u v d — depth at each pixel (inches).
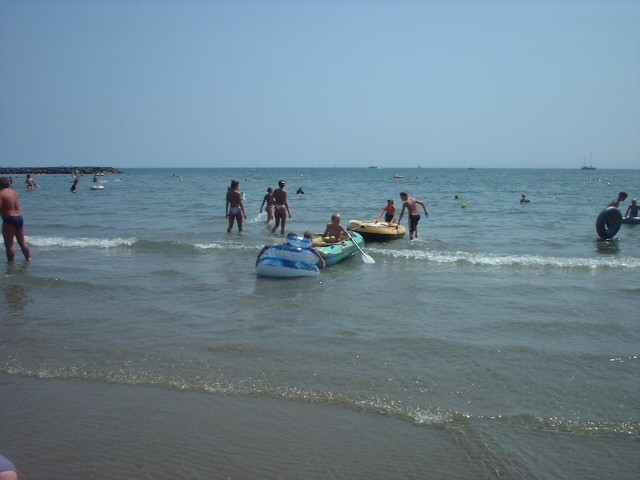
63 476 163.8
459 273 454.9
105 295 372.5
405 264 494.6
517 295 378.0
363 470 166.9
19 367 245.1
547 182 3142.2
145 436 186.2
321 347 269.4
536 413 201.9
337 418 198.8
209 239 636.7
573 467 168.7
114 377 234.4
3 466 120.3
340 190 2053.4
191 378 233.1
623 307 346.3
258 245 582.9
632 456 175.0
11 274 434.0
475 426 192.4
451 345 272.1
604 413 202.7
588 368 245.0
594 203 1338.6
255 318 319.3
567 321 314.5
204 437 185.6
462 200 1461.6
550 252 569.3
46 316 322.3
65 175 4451.3
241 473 165.5
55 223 817.5
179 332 292.7
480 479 162.7
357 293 382.6
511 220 898.1
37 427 192.4
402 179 3627.0
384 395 217.0
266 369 242.4
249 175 4717.0
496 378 233.5
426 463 170.6
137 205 1191.6
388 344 273.6
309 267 436.1
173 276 434.0
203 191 1877.5
